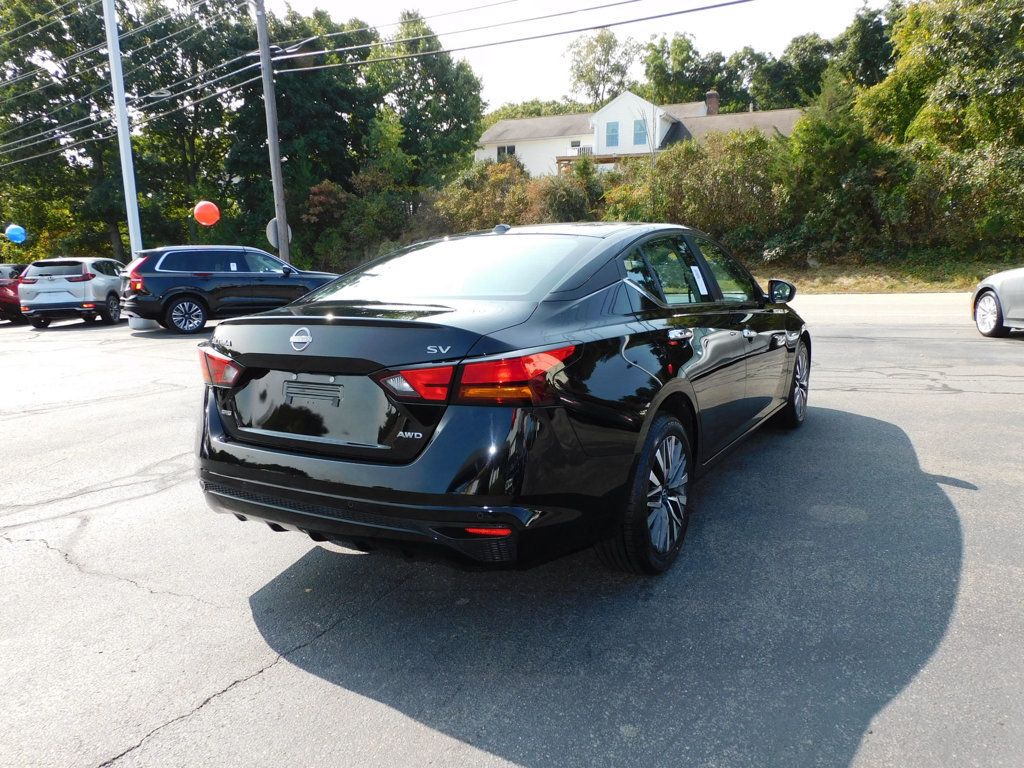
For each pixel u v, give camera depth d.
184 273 13.26
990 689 2.18
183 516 3.91
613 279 2.98
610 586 2.96
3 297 17.27
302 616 2.79
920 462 4.43
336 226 33.09
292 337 2.58
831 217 19.86
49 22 33.00
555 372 2.38
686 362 3.12
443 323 2.35
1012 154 17.91
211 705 2.24
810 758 1.91
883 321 11.66
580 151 43.91
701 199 21.72
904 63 23.33
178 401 7.04
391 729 2.10
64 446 5.40
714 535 3.42
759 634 2.54
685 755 1.94
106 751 2.02
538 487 2.31
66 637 2.65
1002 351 8.41
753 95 63.56
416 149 39.84
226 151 38.31
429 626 2.69
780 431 5.25
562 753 1.97
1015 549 3.16
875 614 2.64
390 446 2.37
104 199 32.78
